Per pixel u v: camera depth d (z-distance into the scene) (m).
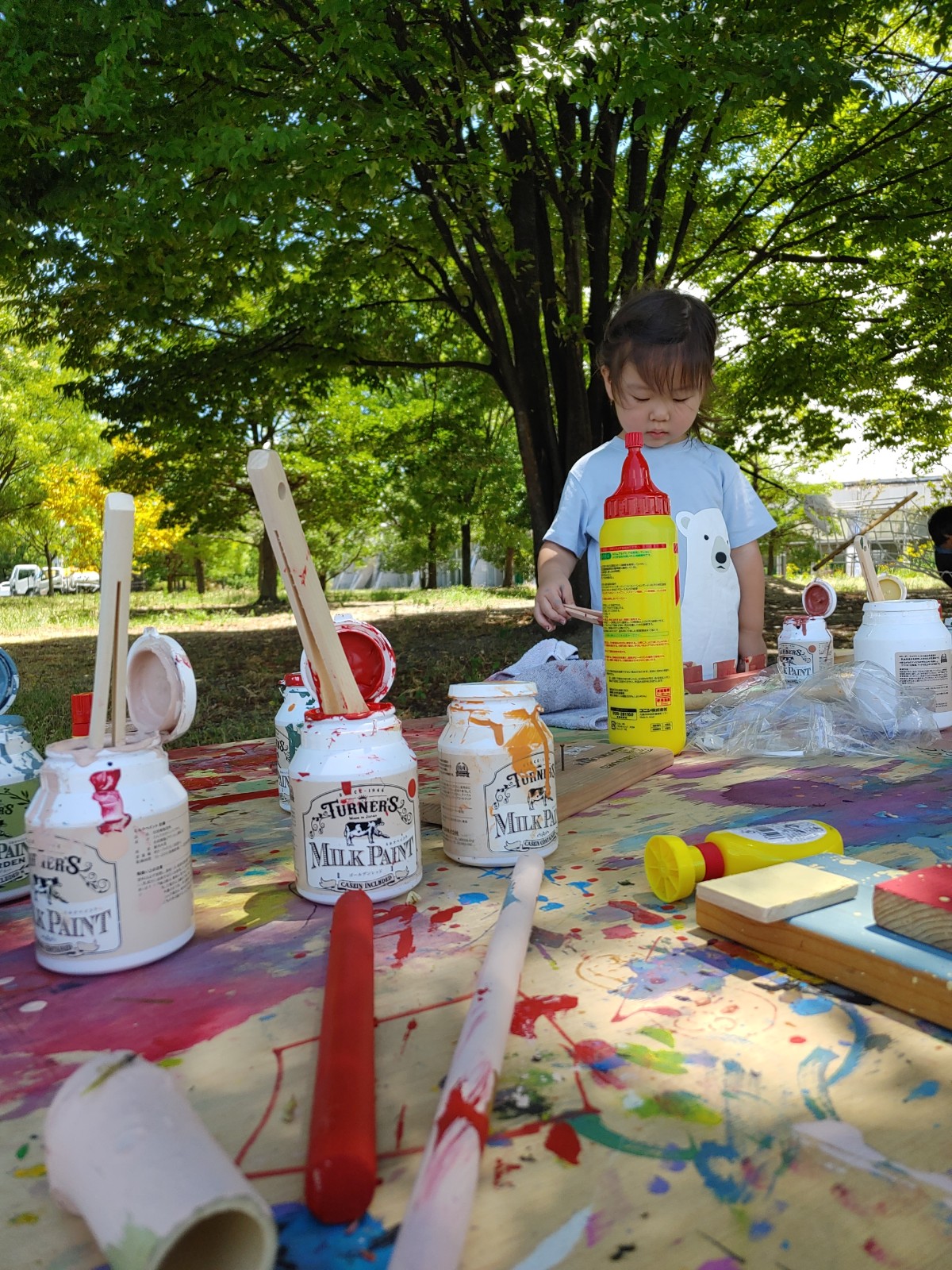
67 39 5.02
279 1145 0.48
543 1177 0.44
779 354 9.72
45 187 5.62
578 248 6.90
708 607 2.27
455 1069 0.49
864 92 4.94
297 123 5.04
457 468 16.05
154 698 0.81
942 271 8.66
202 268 7.26
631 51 4.51
